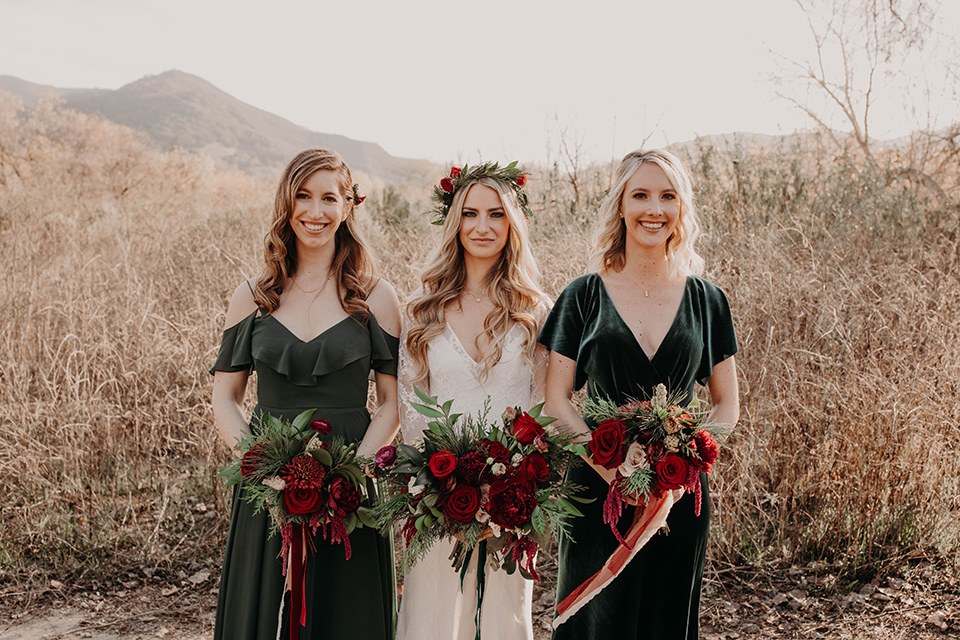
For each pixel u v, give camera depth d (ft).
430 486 7.32
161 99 550.77
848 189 21.66
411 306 9.11
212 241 24.29
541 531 6.99
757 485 13.05
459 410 8.70
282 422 7.93
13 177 73.31
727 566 12.01
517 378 8.82
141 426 15.33
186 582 12.25
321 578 8.05
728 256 17.11
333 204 8.38
